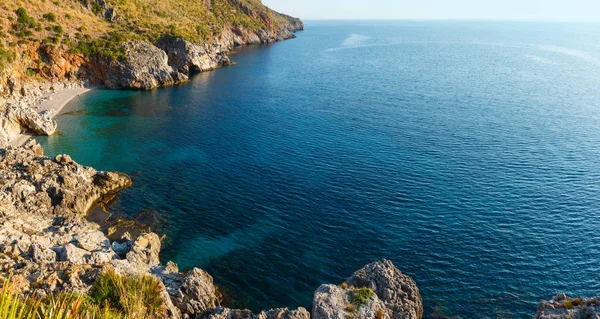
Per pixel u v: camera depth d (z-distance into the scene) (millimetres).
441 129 90000
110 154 76938
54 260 38844
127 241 48344
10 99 99625
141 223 54188
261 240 50688
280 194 61469
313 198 60188
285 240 50625
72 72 121875
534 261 46031
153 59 133375
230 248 49281
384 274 39969
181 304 35938
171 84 137375
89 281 33156
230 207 58125
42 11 124812
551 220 53594
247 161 73625
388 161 72500
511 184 63344
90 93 120188
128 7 160000
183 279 39938
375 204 58125
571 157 73812
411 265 45656
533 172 67500
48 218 51875
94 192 59719
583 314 31109
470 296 41281
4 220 46344
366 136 85625
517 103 114062
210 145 81688
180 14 192500
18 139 81188
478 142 81688
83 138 84812
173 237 51344
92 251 43906
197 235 51812
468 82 145875
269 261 46906
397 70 172125
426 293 41625
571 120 97500
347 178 66188
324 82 144625
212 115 102188
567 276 43750
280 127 92375
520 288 42250
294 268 45781
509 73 166500
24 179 56188
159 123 95625
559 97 122188
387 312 36188
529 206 56938
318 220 54656
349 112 104188
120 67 125375
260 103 113625
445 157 73938
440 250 48062
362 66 182750
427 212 55844
